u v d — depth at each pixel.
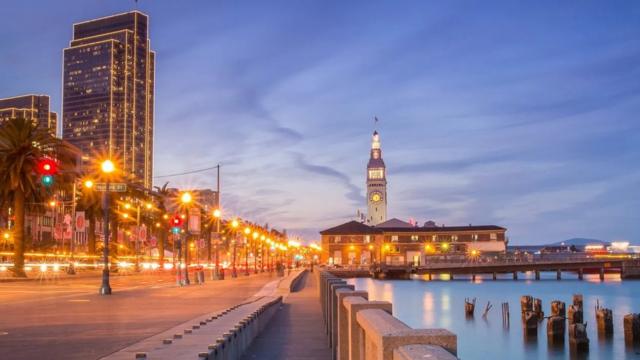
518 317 77.12
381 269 179.25
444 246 198.00
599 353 50.53
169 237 151.00
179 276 55.28
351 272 181.75
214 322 15.39
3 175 64.19
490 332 62.97
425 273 173.25
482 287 144.88
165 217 121.25
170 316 22.81
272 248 173.75
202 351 9.87
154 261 151.12
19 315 23.17
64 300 31.81
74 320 21.19
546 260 177.12
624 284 159.62
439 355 3.86
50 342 15.34
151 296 36.25
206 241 155.75
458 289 135.50
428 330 4.79
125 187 38.12
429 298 107.75
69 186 74.44
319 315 27.61
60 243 129.50
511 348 52.62
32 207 72.81
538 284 160.12
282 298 35.75
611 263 174.12
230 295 37.59
